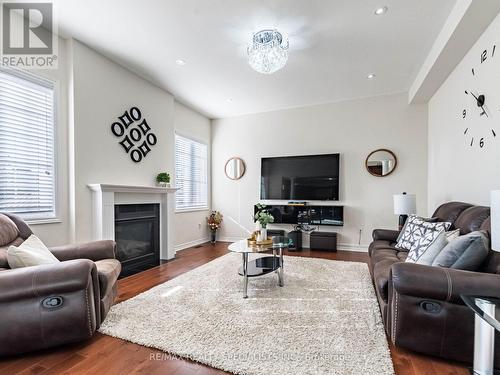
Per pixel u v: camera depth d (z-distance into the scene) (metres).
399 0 2.24
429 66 3.13
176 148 4.80
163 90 4.21
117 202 3.33
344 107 4.74
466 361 1.47
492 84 2.27
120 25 2.61
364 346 1.68
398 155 4.41
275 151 5.27
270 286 2.78
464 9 2.14
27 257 1.77
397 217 4.41
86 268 1.71
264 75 3.73
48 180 2.74
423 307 1.52
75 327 1.67
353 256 4.18
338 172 4.73
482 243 1.59
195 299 2.44
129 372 1.48
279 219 5.07
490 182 2.32
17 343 1.57
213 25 2.60
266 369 1.47
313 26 2.61
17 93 2.51
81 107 2.93
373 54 3.14
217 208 5.77
